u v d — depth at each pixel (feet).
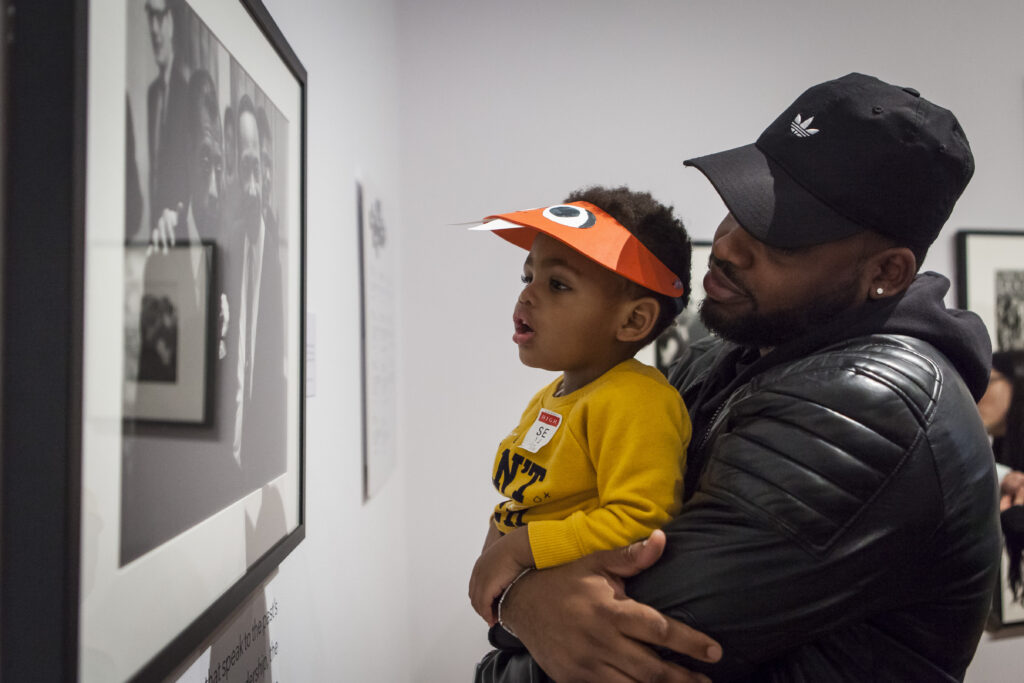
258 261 2.54
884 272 2.32
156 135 1.70
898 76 6.74
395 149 6.31
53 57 1.29
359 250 4.75
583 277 2.60
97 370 1.43
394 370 6.06
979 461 2.08
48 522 1.29
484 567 2.43
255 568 2.43
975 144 6.72
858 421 1.94
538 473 2.67
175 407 1.82
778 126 2.48
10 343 1.29
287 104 2.93
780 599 1.91
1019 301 6.53
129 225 1.57
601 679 2.02
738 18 6.72
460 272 6.65
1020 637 6.37
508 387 6.67
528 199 6.64
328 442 3.89
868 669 2.04
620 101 6.66
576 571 2.16
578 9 6.66
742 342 2.57
